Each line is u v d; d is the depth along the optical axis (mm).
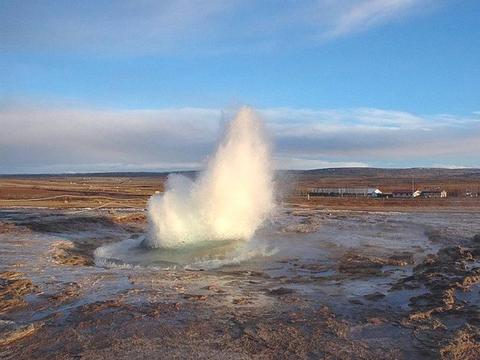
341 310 8055
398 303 8508
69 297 8672
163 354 6027
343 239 18391
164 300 8469
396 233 20531
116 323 7207
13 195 47531
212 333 6805
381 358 5965
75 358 5922
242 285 10086
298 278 11102
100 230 20297
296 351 6168
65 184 94875
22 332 6699
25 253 13602
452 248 13875
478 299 8562
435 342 6465
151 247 15508
